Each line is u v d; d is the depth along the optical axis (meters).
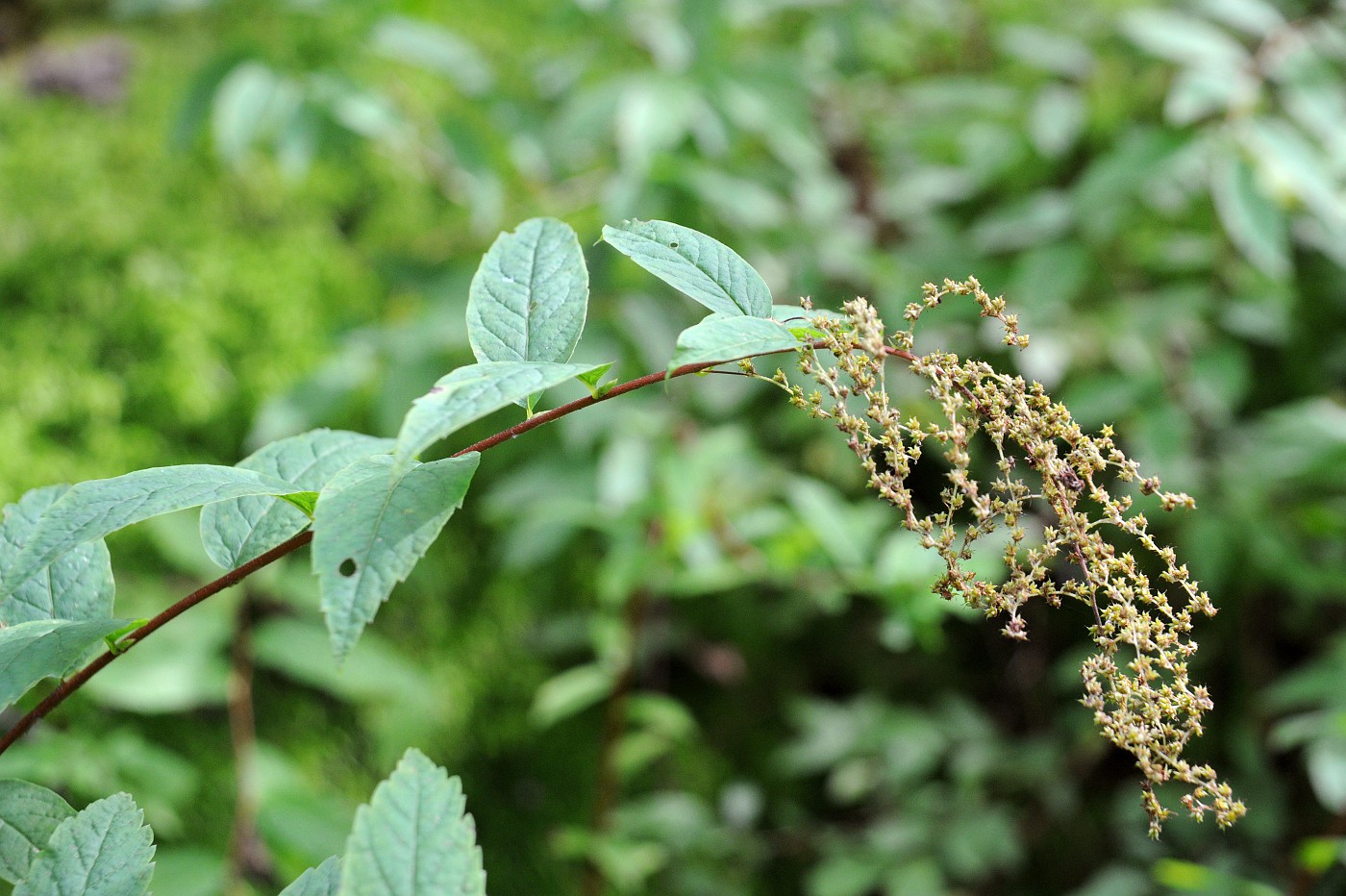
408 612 1.53
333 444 0.85
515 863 1.55
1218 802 0.79
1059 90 1.76
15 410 1.36
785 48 1.94
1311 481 1.54
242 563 0.82
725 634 1.77
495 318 0.81
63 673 0.80
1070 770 1.63
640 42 1.66
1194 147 1.42
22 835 0.82
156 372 1.43
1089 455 0.80
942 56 2.01
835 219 1.64
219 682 1.18
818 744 1.59
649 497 1.28
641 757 1.40
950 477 0.80
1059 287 1.50
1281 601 1.70
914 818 1.56
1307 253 1.80
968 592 0.80
